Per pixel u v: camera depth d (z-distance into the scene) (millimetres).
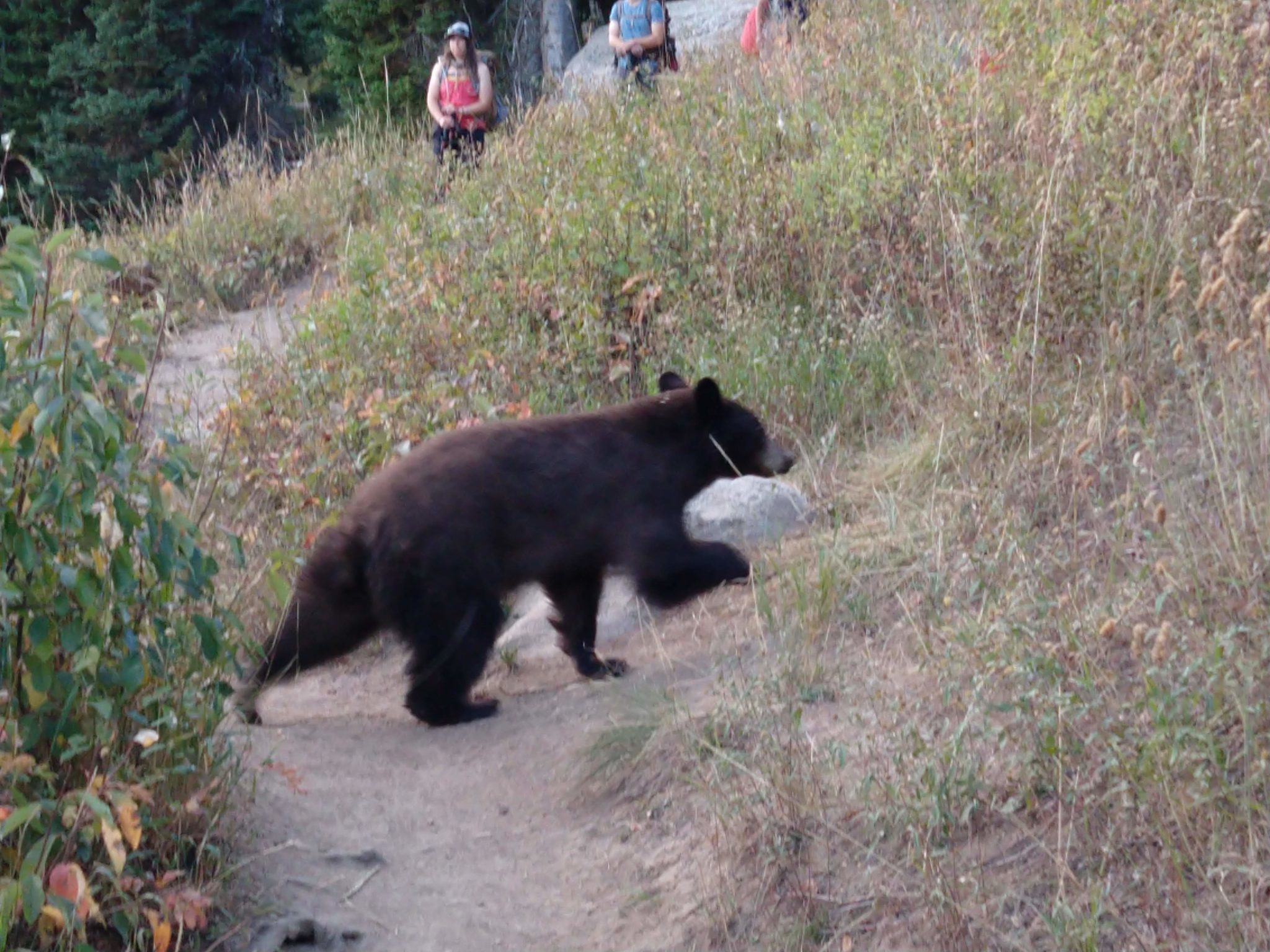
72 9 24938
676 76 12680
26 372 3885
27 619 3932
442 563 5652
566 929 4375
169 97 24156
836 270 8344
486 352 8258
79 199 23469
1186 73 7312
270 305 13352
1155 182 6531
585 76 18578
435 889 4594
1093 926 3469
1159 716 3754
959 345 6953
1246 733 3672
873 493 6785
